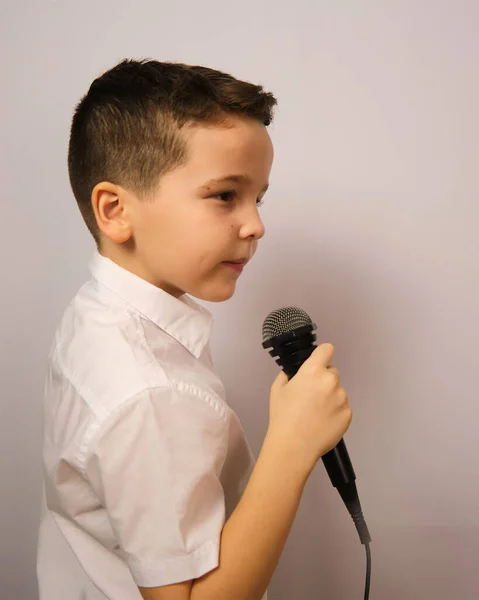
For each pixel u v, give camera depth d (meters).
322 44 0.89
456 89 0.88
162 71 0.63
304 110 0.91
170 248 0.61
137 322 0.63
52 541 0.72
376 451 0.99
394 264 0.93
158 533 0.51
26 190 0.97
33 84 0.94
